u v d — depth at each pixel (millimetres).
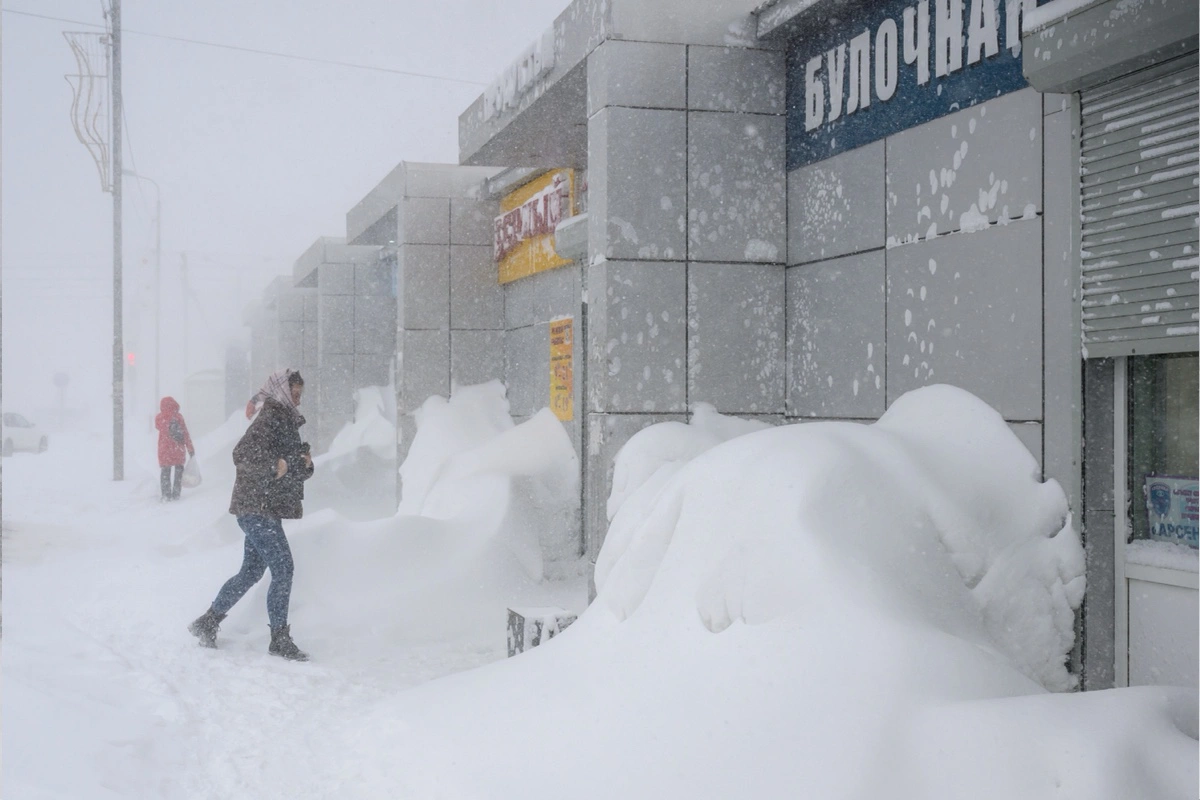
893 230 6434
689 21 7473
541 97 8781
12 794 3340
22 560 9672
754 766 3211
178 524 12898
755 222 7582
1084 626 4711
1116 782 2625
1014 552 4625
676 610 4137
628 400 7348
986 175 5625
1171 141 4320
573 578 9055
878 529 4105
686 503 4539
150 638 6570
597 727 3756
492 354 14398
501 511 8766
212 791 3828
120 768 3844
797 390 7484
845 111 6949
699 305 7477
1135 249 4484
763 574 3912
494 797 3525
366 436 16797
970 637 4051
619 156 7340
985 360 5582
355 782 3898
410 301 14180
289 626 6633
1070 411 4922
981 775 2818
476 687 4570
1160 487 4648
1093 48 4434
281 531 6398
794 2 7031
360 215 17609
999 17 5539
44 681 4961
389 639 6910
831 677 3381
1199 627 4355
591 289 7633
